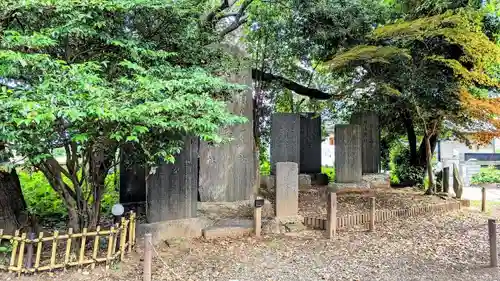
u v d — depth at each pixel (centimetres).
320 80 1111
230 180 730
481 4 827
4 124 313
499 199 959
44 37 347
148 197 531
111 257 420
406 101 841
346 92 884
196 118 404
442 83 805
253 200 747
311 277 418
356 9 871
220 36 646
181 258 475
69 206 451
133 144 415
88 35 400
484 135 829
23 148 350
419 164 1076
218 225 596
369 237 582
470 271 438
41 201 647
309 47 941
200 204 699
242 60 691
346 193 874
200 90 432
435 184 944
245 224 608
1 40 356
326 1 876
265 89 1051
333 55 897
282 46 970
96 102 332
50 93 330
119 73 446
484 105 747
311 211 715
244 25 1007
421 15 830
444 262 469
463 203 842
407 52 760
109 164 460
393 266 455
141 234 516
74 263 404
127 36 443
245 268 445
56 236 398
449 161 1285
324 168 1315
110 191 671
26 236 395
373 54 754
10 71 346
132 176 647
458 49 827
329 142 2061
